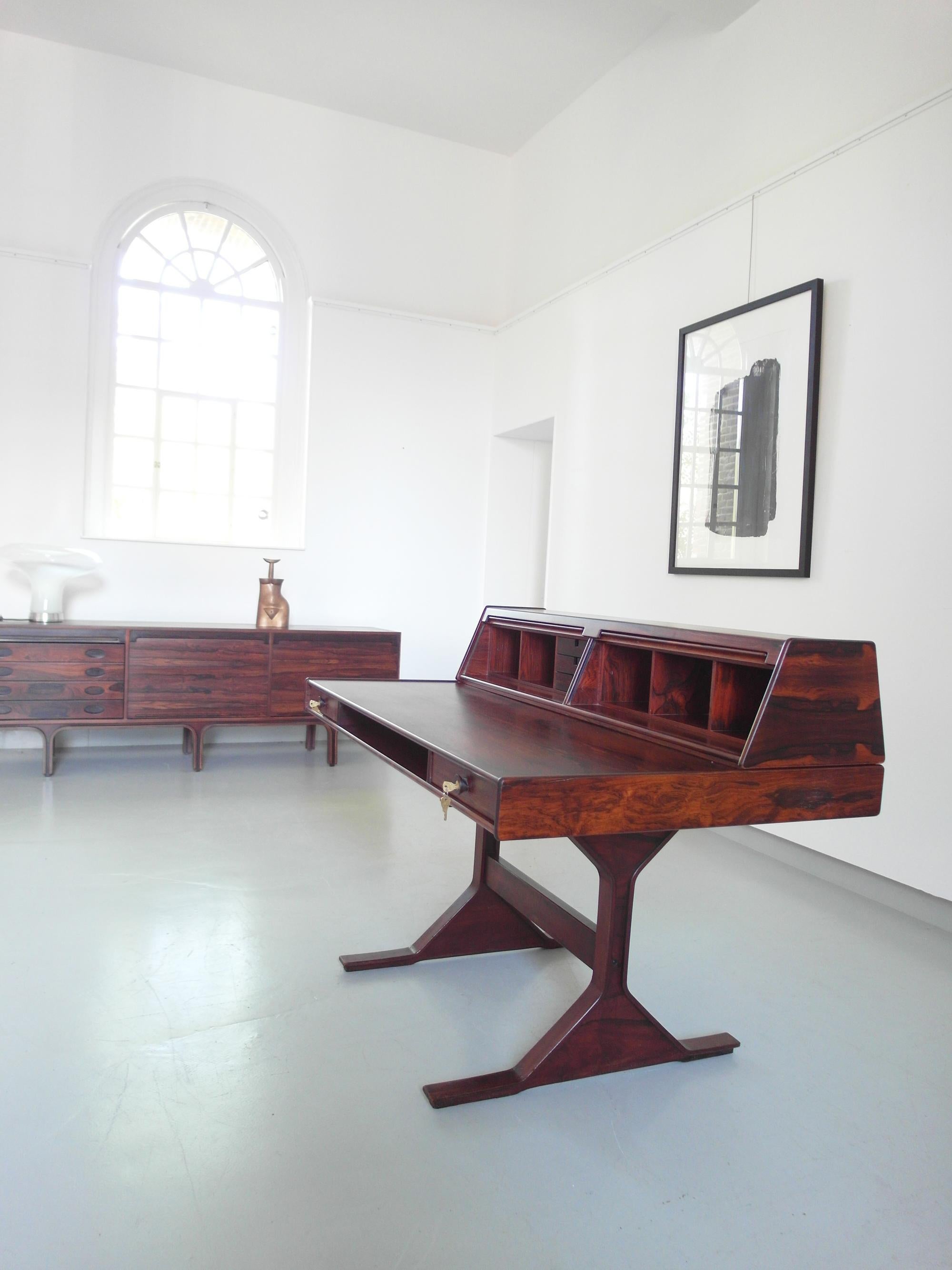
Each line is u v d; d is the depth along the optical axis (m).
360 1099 1.91
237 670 5.14
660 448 4.68
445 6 4.88
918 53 3.36
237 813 4.20
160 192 5.60
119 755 5.38
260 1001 2.34
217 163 5.73
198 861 3.45
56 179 5.33
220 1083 1.94
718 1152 1.78
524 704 2.50
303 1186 1.62
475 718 2.22
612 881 2.01
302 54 5.39
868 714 1.87
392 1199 1.59
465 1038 2.19
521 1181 1.66
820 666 1.83
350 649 5.41
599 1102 1.95
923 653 3.20
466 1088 1.93
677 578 4.52
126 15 5.04
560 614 2.62
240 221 5.83
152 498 5.77
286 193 5.91
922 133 3.23
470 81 5.61
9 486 5.27
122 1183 1.60
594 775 1.63
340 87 5.73
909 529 3.25
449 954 2.67
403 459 6.22
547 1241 1.51
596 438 5.23
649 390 4.77
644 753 1.85
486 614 2.99
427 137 6.28
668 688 2.21
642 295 4.84
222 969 2.52
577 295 5.43
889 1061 2.18
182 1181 1.62
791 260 3.82
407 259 6.26
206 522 5.92
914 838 3.22
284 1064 2.04
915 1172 1.75
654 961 2.72
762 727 1.76
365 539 6.14
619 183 5.24
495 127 6.14
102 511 5.59
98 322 5.51
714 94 4.47
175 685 5.02
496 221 6.53
